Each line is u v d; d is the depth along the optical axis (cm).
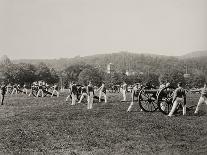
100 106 2359
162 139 1088
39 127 1376
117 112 1916
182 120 1531
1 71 12350
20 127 1386
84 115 1780
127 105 2427
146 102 2003
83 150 942
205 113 1812
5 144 1039
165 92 1803
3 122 1555
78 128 1324
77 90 2872
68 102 2883
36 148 980
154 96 1908
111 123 1452
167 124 1405
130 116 1706
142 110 1978
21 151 941
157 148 955
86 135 1167
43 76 14788
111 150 937
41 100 3244
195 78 9850
